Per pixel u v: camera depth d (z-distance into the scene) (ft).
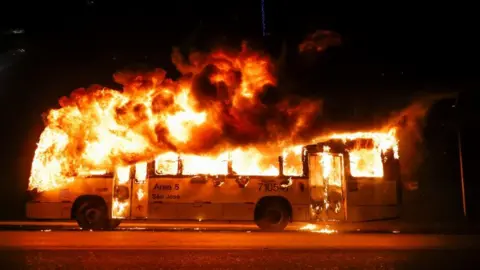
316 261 32.37
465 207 67.31
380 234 50.08
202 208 50.60
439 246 40.50
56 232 48.85
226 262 31.73
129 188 50.60
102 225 50.42
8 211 71.20
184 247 38.91
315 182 51.70
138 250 36.88
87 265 30.22
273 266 30.40
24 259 32.32
